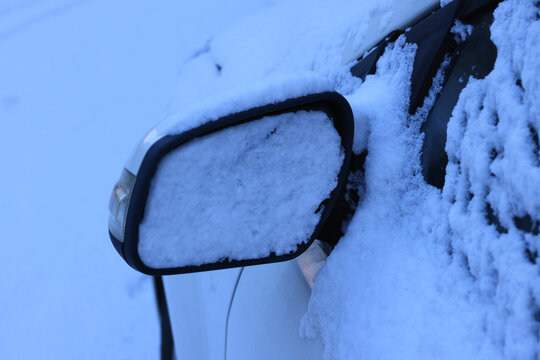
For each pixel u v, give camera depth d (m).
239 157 1.13
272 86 1.12
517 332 0.94
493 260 1.02
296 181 1.21
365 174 1.33
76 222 5.04
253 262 1.23
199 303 2.06
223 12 6.55
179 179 1.09
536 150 1.01
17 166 5.68
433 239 1.17
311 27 2.34
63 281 4.60
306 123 1.18
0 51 7.33
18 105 6.38
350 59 1.81
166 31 6.56
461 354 1.00
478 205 1.09
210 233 1.15
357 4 2.16
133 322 4.20
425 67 1.34
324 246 1.39
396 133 1.33
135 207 1.06
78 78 6.49
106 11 7.43
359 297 1.22
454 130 1.21
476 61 1.24
